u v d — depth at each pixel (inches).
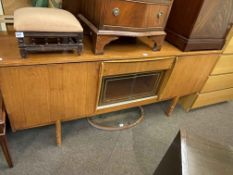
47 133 53.2
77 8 47.6
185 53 49.2
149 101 58.0
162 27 43.5
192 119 70.4
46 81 35.8
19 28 29.4
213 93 71.1
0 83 32.1
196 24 45.6
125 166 48.7
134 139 56.9
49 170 44.5
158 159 52.1
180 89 59.7
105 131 57.8
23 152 47.2
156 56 44.8
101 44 37.5
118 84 48.8
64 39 35.0
